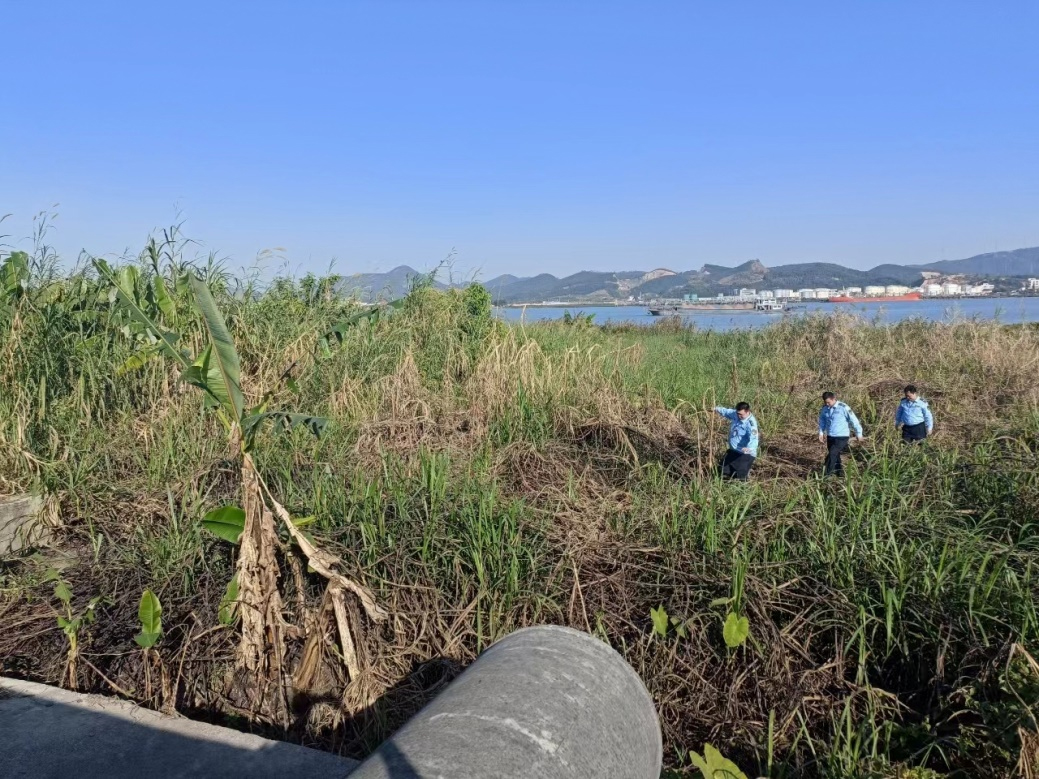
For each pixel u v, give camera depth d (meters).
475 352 12.20
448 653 5.10
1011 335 18.95
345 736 4.70
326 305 12.16
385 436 8.95
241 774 3.82
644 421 10.68
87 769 3.85
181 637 5.29
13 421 7.68
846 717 4.21
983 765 3.93
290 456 7.93
